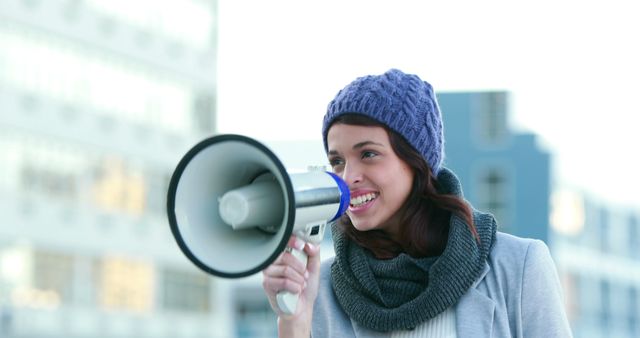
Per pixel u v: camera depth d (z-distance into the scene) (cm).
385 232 309
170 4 3195
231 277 252
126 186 3056
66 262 2855
